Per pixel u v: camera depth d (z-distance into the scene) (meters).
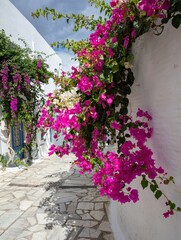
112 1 1.37
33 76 6.68
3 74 5.78
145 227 1.72
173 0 0.99
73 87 2.42
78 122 1.91
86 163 2.40
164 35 1.25
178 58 1.13
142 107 1.65
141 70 1.62
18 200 4.09
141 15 1.28
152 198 1.56
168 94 1.25
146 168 1.24
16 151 7.29
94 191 4.53
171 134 1.24
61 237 2.71
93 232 2.80
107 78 1.58
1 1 6.18
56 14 2.17
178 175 1.18
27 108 6.77
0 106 6.24
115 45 1.60
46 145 10.13
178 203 1.20
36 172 6.43
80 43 2.79
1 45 5.58
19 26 7.30
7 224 3.10
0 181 5.47
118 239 2.45
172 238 1.27
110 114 1.90
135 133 1.44
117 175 1.33
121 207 2.50
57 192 4.54
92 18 2.56
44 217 3.31
